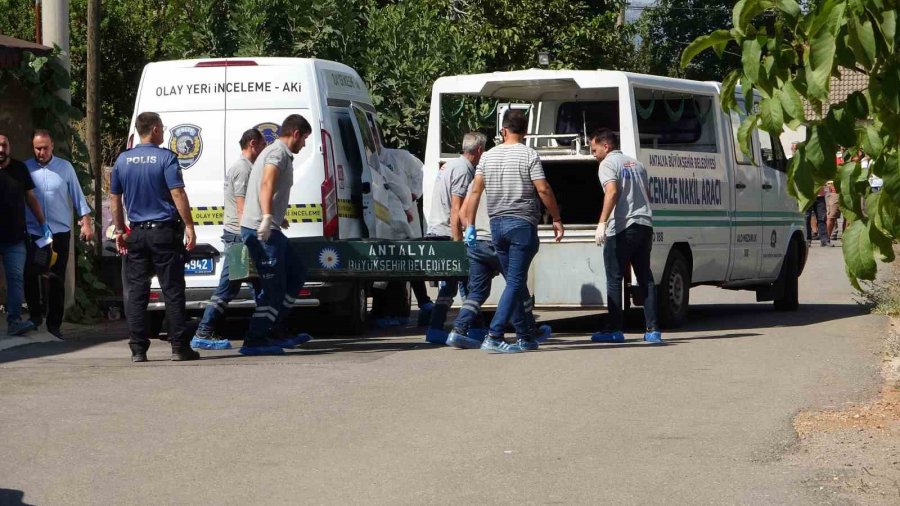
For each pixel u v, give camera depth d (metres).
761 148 15.38
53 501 6.05
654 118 13.48
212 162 12.70
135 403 8.65
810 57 4.64
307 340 12.29
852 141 4.93
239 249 11.38
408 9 22.19
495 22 29.48
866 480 6.36
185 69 12.84
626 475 6.54
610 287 12.18
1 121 14.47
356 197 13.34
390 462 6.83
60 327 13.84
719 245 14.23
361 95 14.34
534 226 11.34
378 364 10.57
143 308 10.87
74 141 15.15
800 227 16.14
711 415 8.12
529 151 11.26
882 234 4.98
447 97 14.00
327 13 20.95
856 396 8.80
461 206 12.13
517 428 7.72
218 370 10.25
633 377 9.74
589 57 30.03
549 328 12.54
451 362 10.68
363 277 11.95
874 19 4.66
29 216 12.90
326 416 8.13
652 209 12.96
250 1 20.58
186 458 6.95
